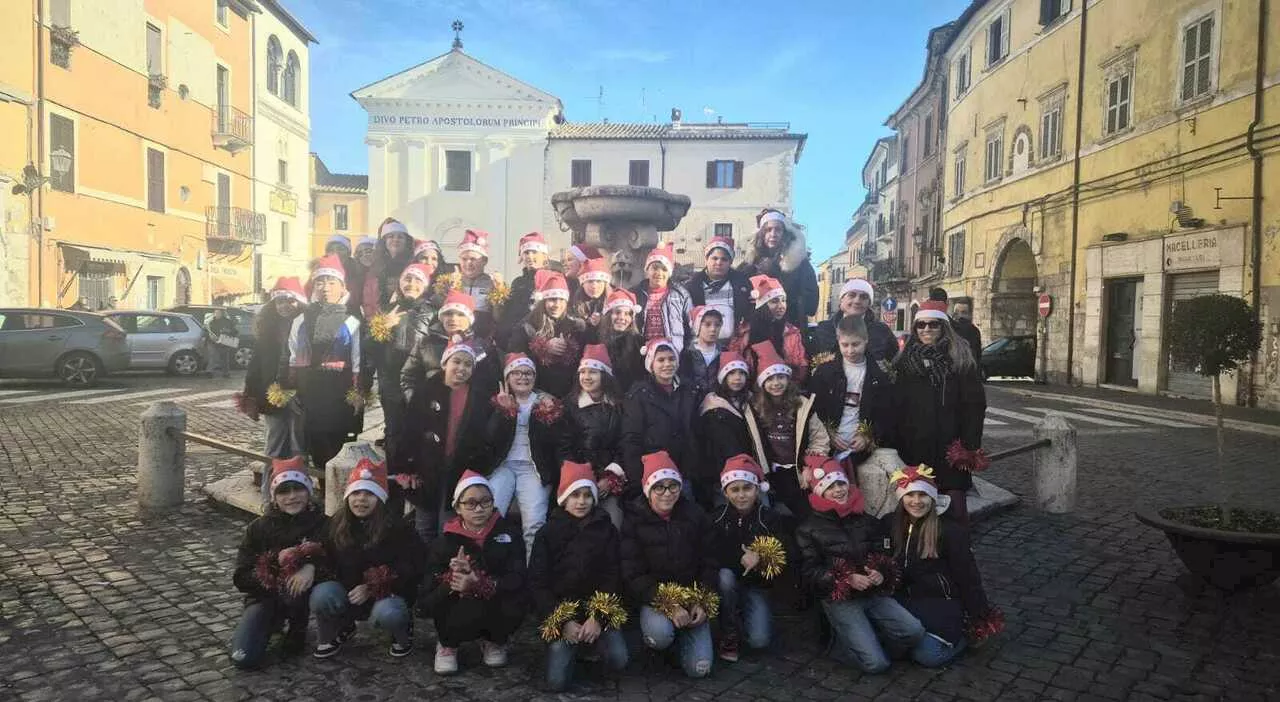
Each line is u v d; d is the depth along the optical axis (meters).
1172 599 5.39
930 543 4.48
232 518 7.08
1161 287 18.59
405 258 7.42
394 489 5.29
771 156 41.88
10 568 5.77
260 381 6.60
